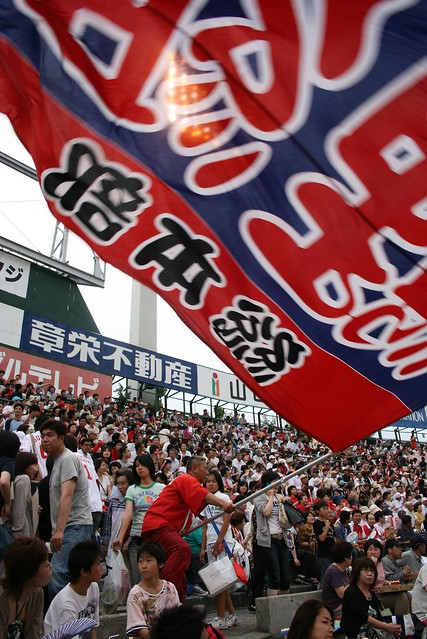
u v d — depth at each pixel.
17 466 4.77
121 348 22.83
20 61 3.38
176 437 15.96
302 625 3.02
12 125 3.38
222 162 3.21
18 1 3.33
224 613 6.12
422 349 3.18
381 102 2.93
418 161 2.98
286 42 3.01
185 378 25.00
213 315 3.26
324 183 3.12
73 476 4.25
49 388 17.59
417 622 6.32
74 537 4.25
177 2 3.13
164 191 3.29
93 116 3.30
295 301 3.26
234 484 12.52
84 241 3.26
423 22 2.79
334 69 2.96
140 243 3.27
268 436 23.92
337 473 17.70
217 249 3.27
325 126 3.04
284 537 7.40
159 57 3.21
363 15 2.85
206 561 6.57
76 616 3.55
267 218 3.23
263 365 3.28
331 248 3.19
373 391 3.27
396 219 3.07
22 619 3.16
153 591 3.96
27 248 21.48
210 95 3.17
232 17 3.07
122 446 10.98
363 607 5.04
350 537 9.47
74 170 3.31
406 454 28.47
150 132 3.27
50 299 21.88
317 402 3.30
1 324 19.22
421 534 9.02
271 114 3.11
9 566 3.12
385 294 3.17
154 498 5.59
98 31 3.24
